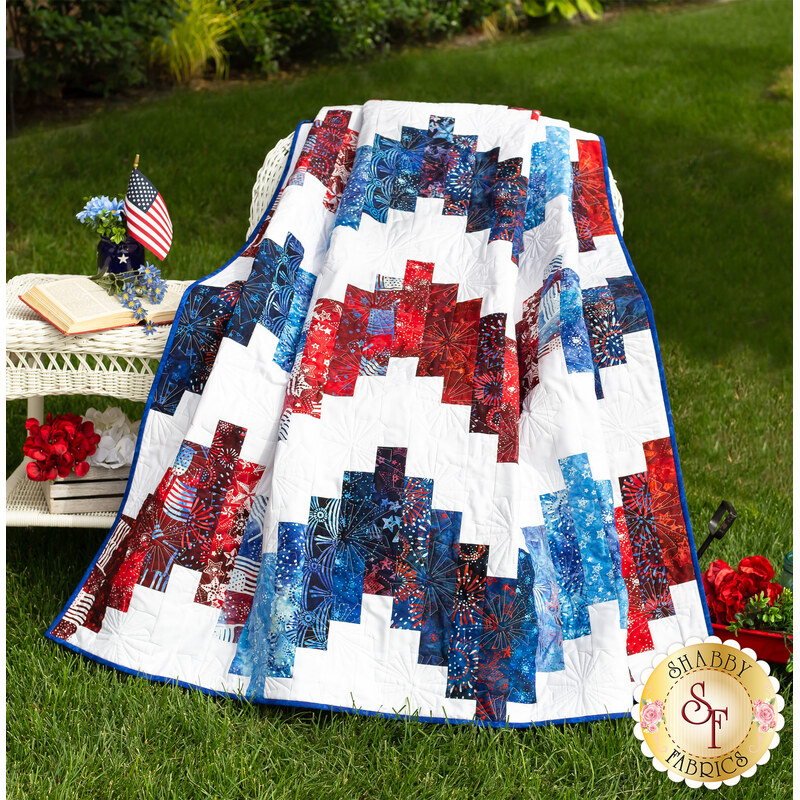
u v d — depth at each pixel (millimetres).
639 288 2314
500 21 8195
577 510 2066
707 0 9242
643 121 6094
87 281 2342
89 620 2104
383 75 6695
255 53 6906
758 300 4207
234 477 2139
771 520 2719
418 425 2117
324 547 2047
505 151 2436
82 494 2260
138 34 5961
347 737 1893
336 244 2301
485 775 1819
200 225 4453
